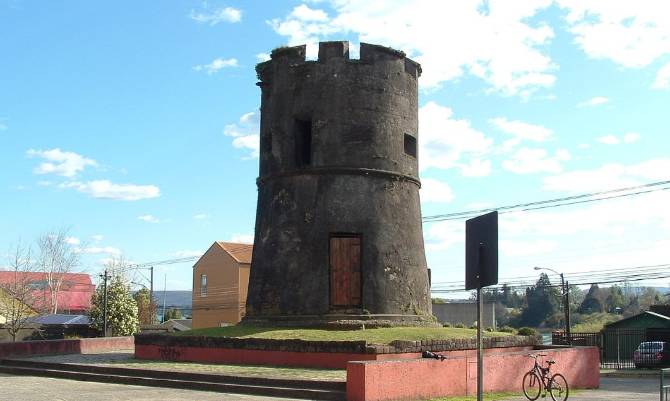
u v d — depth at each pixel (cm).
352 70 2306
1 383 1869
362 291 2172
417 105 2492
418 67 2503
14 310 4931
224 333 2083
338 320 2114
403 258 2261
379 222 2236
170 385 1731
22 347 2589
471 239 1015
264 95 2458
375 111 2305
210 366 1897
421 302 2295
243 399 1467
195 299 6278
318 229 2209
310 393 1480
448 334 1989
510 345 2103
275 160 2344
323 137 2270
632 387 2288
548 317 9894
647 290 11094
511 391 1728
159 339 2181
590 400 1688
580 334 4178
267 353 1898
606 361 4022
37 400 1468
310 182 2255
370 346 1705
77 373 2005
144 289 6919
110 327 4819
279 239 2259
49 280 5862
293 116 2323
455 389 1576
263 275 2270
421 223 2427
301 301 2169
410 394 1471
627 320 4494
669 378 2933
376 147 2284
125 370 1902
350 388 1409
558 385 1612
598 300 10788
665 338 3956
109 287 4928
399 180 2322
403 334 1905
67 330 4569
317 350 1800
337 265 2209
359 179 2248
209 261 6191
